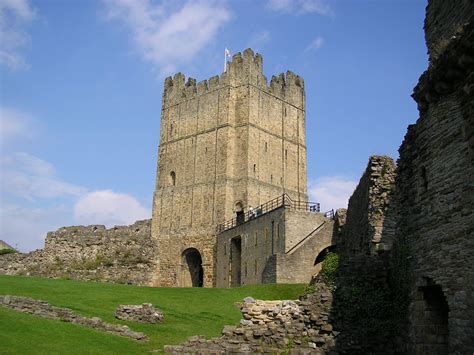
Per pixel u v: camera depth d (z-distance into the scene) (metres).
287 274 45.78
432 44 16.94
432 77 15.77
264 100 80.19
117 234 73.75
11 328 20.80
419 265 17.20
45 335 20.64
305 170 83.94
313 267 46.19
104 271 70.75
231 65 80.25
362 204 26.70
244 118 77.25
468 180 14.34
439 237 15.80
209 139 79.19
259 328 20.91
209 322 29.08
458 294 14.55
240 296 37.69
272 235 51.91
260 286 40.72
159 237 80.31
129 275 72.19
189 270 77.75
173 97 86.94
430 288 17.17
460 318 14.34
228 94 78.69
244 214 72.50
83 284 38.72
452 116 15.39
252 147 76.12
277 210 51.47
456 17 15.67
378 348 20.02
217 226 74.00
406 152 18.89
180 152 82.69
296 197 80.88
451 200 15.19
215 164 77.12
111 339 22.00
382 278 21.50
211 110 80.38
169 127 85.88
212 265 72.88
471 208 14.09
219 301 35.44
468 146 14.26
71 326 23.14
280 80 84.31
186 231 77.50
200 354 20.12
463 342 14.10
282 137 81.56
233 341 20.69
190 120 83.06
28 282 36.84
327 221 49.47
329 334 20.34
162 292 37.19
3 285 34.12
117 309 27.72
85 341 20.81
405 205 18.86
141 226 83.50
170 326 27.09
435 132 16.27
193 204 78.06
